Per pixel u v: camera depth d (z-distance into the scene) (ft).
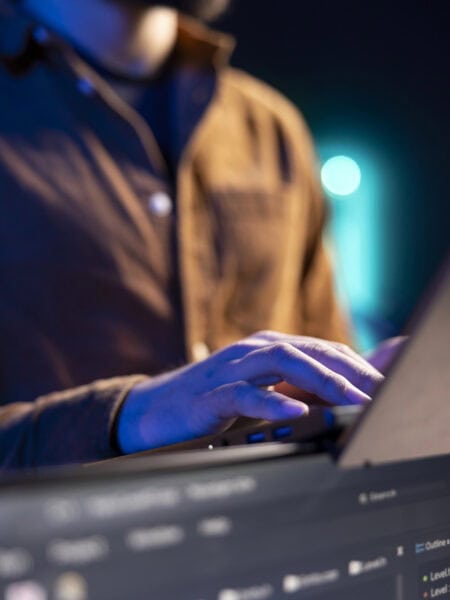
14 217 3.86
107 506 1.23
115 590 1.22
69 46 4.13
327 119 12.24
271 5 11.48
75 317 3.88
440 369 1.52
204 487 1.33
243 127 4.68
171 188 4.23
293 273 4.65
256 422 2.21
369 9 11.85
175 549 1.28
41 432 2.61
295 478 1.44
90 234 3.96
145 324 4.01
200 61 4.50
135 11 4.22
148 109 4.42
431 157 12.46
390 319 12.39
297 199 4.73
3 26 4.11
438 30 12.16
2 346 3.76
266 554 1.38
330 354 2.19
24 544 1.15
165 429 2.33
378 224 12.50
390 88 12.25
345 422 1.61
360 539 1.52
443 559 1.67
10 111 3.98
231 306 4.32
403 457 1.59
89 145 4.08
